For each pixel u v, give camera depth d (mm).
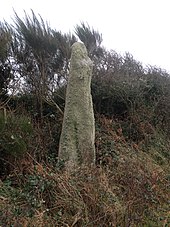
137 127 9227
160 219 5188
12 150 6059
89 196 4895
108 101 9742
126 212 4809
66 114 6793
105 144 7883
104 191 5105
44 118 8797
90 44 11422
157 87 10352
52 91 9711
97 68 10258
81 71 6828
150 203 5598
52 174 5434
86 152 6598
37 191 5172
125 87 9719
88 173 5531
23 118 6914
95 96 9633
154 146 8781
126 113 9758
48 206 5055
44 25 10305
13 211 4465
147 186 5844
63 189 5102
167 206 5738
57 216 4680
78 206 4785
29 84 9594
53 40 10055
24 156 6203
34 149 6680
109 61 10773
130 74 10477
